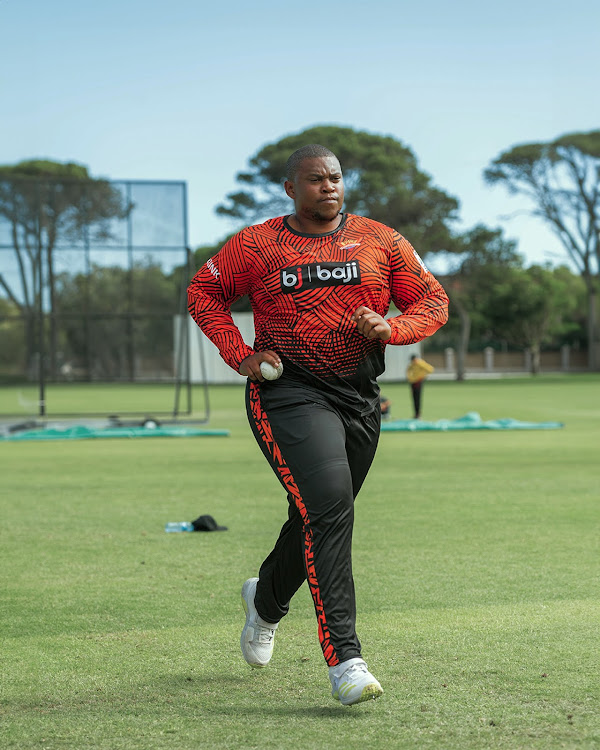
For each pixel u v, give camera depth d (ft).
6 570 29.22
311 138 252.62
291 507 17.90
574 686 18.08
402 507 40.81
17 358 108.58
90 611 24.29
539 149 262.88
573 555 30.55
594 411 111.14
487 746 15.21
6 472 55.47
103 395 156.87
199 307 18.47
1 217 107.45
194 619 23.52
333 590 16.75
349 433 17.93
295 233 17.89
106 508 41.63
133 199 106.22
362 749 15.12
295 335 17.61
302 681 18.78
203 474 53.93
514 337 319.27
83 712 17.10
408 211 251.19
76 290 107.86
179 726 16.31
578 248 286.46
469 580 27.12
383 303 18.28
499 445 69.62
